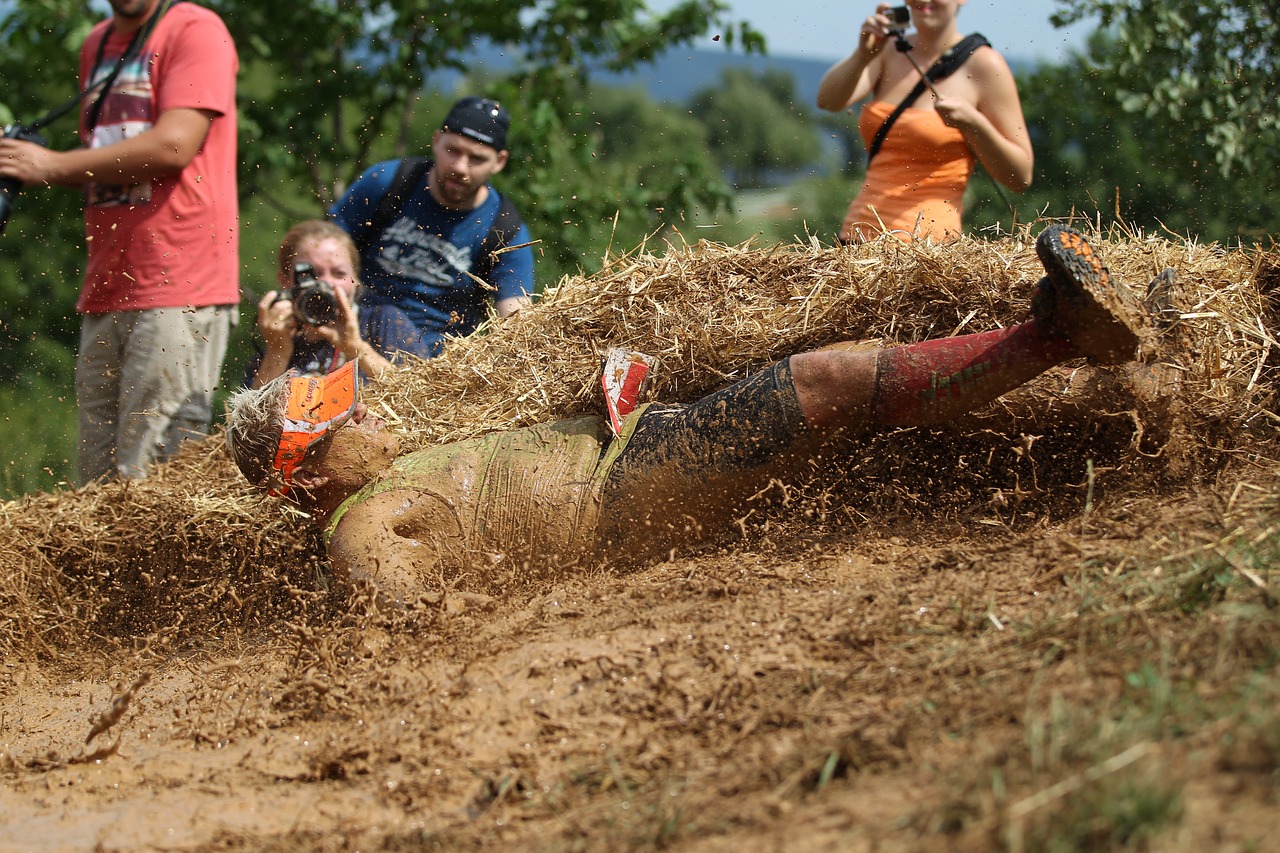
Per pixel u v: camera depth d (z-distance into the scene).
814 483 4.26
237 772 3.38
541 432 4.58
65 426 11.88
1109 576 3.23
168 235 6.46
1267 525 3.30
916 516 4.18
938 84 6.05
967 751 2.48
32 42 11.30
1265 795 2.03
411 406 5.24
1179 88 8.64
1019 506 4.07
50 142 11.63
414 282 6.65
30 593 5.02
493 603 4.06
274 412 4.36
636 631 3.55
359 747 3.29
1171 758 2.20
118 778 3.48
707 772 2.78
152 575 5.04
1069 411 4.05
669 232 11.55
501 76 11.95
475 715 3.32
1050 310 3.74
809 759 2.64
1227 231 8.84
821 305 4.73
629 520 4.30
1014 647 2.96
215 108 6.52
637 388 4.66
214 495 5.16
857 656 3.14
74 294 13.32
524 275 6.86
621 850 2.52
